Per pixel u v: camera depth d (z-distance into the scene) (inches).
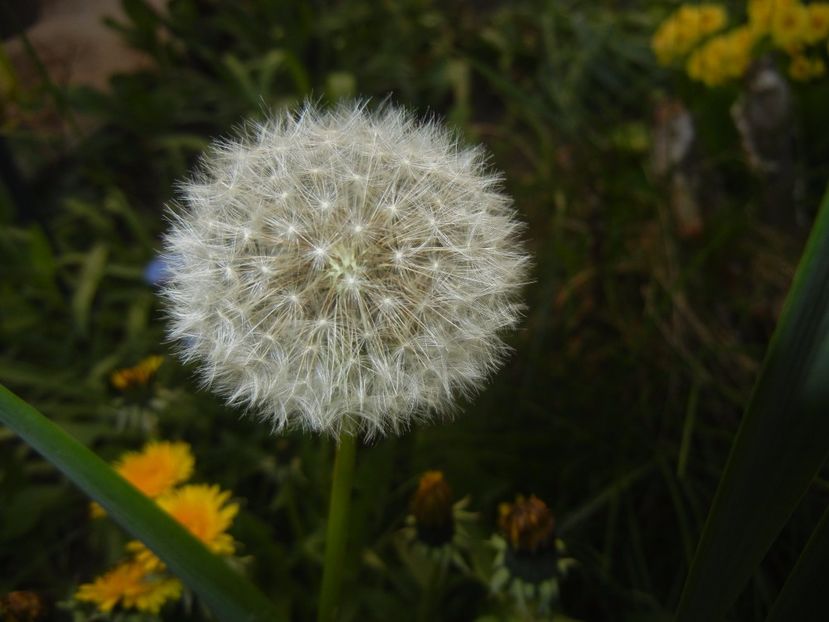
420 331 3.5
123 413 5.3
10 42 10.4
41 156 9.3
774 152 7.4
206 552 3.3
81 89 9.2
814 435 2.8
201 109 9.9
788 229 7.5
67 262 8.0
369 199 3.7
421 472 5.9
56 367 7.1
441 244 3.7
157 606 4.1
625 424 6.3
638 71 9.4
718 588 3.1
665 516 6.0
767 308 7.1
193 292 3.7
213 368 3.6
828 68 7.2
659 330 7.1
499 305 3.7
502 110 9.8
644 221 7.9
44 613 4.1
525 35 10.4
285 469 5.5
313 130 4.0
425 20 10.6
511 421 6.4
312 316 3.5
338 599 4.1
